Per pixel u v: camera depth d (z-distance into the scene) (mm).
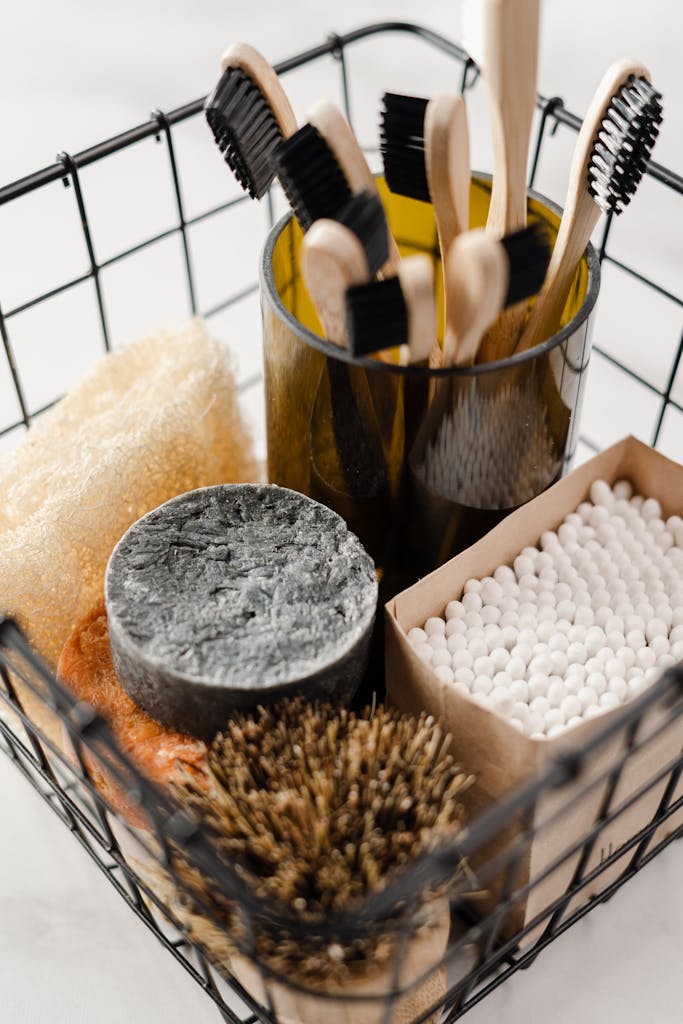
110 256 880
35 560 489
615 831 476
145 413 553
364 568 458
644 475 553
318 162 430
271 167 484
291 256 533
